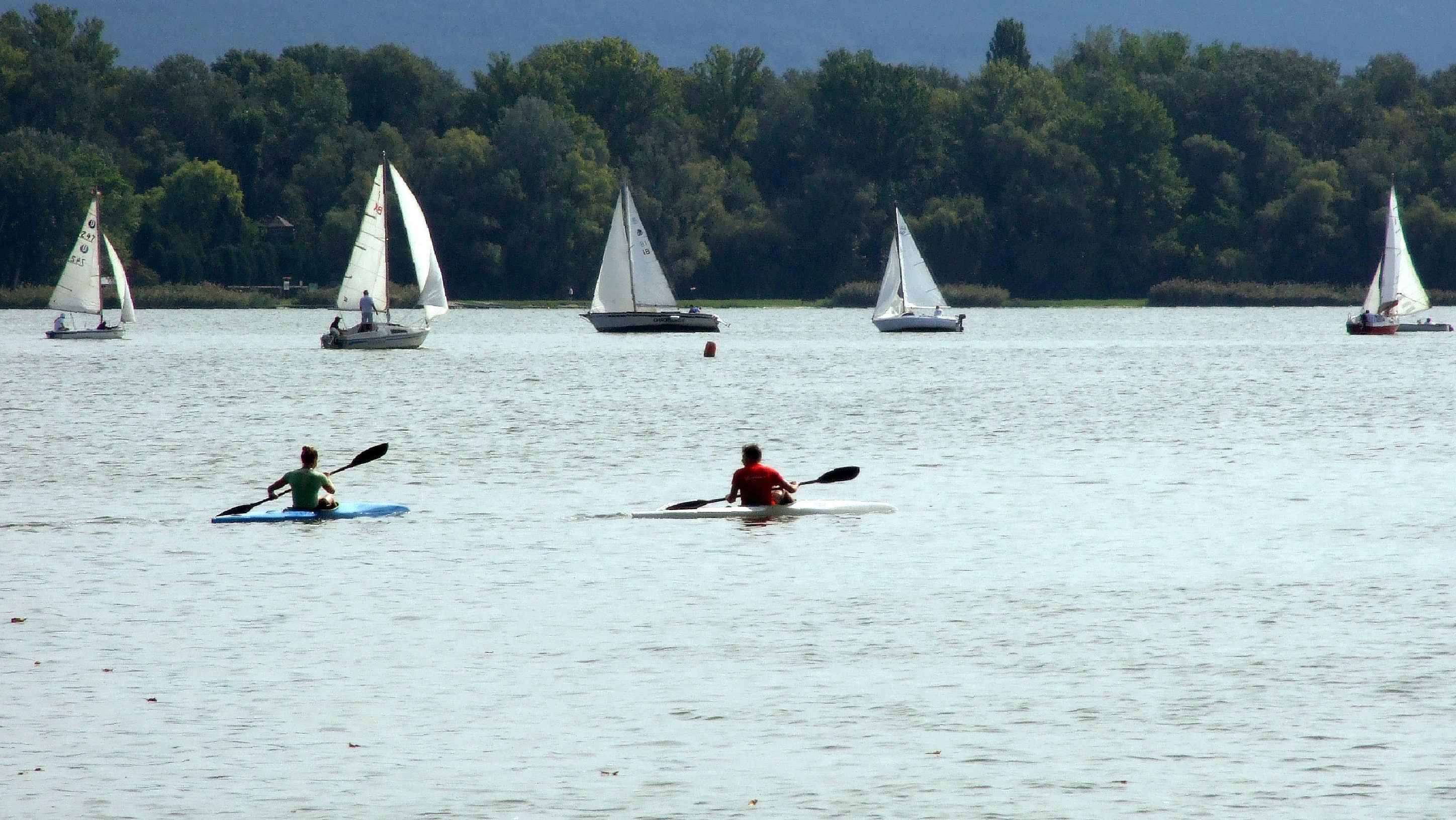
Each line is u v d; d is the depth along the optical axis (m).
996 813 62.94
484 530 123.19
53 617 93.50
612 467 162.62
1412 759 68.06
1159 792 64.81
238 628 90.69
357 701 76.81
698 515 128.75
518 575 105.44
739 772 67.38
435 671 82.00
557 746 70.56
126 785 66.06
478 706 75.94
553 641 87.69
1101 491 143.25
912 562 109.62
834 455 172.38
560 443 185.12
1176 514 129.88
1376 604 95.06
